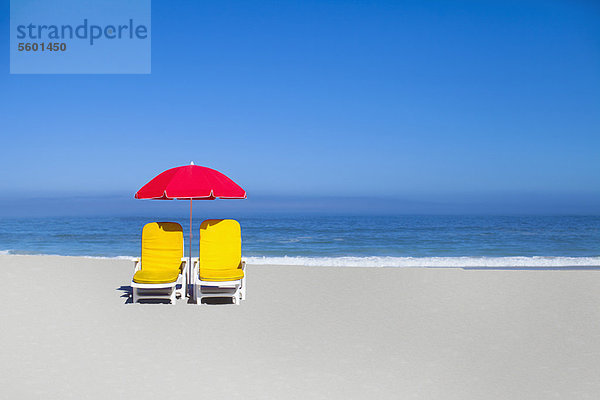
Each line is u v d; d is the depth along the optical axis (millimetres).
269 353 4926
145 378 4172
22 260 11750
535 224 40156
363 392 3871
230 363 4602
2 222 41906
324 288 8609
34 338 5398
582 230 33125
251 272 10320
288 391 3887
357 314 6676
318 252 21438
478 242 25891
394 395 3811
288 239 27656
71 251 21875
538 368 4469
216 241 7547
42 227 35250
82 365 4512
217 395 3793
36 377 4172
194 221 44812
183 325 6051
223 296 7773
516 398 3760
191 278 8789
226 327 5973
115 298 7668
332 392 3867
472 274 10094
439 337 5535
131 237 28078
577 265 14469
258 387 3975
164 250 7535
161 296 7406
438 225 39062
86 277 9656
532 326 6027
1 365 4488
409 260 15461
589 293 8156
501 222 43688
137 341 5336
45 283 8914
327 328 5930
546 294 8070
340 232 32438
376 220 47094
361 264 14484
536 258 16250
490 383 4082
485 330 5844
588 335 5629
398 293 8172
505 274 10117
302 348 5105
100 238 27562
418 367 4500
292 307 7102
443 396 3793
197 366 4508
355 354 4902
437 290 8430
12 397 3717
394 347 5145
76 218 49312
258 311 6848
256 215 59281
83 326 5949
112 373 4297
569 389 3949
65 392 3832
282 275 9961
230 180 7539
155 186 7117
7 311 6688
